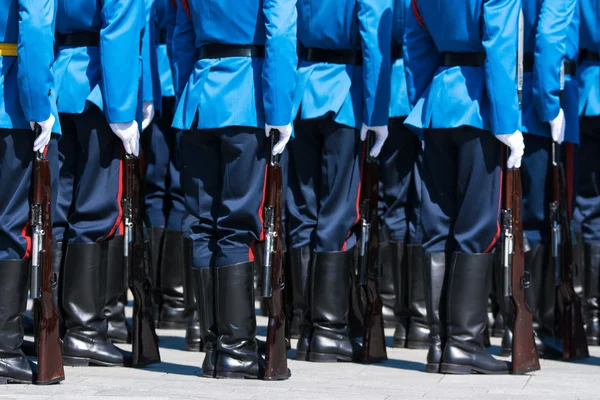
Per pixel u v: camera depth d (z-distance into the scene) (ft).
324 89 34.83
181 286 43.73
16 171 30.07
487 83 31.91
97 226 33.91
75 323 34.27
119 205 34.04
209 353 32.22
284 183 35.14
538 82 35.37
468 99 32.42
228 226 31.48
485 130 32.45
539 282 37.35
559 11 35.27
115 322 39.34
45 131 29.73
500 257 34.63
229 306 31.58
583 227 42.42
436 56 33.94
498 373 33.42
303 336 36.24
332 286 35.60
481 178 32.78
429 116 32.99
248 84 31.01
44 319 30.30
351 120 34.83
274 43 30.25
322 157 35.37
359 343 36.86
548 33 35.09
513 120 31.96
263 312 47.50
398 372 33.86
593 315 42.42
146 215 43.55
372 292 35.83
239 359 31.86
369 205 35.60
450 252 33.68
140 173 34.86
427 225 33.78
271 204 31.45
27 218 30.30
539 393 30.32
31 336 40.70
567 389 31.09
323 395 29.22
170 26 35.58
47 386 30.22
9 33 29.89
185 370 33.71
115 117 32.17
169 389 29.84
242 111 30.81
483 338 35.63
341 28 34.65
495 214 33.06
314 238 35.96
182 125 31.73
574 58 37.60
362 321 37.99
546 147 36.58
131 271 34.14
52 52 29.43
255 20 31.07
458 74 32.65
